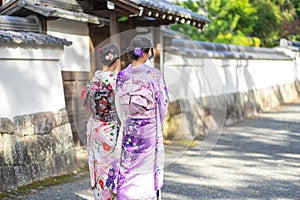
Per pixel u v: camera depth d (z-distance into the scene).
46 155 5.13
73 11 6.68
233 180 5.14
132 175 3.30
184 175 5.37
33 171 4.89
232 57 10.71
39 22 6.13
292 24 19.86
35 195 4.42
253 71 12.77
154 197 3.32
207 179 5.18
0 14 6.37
